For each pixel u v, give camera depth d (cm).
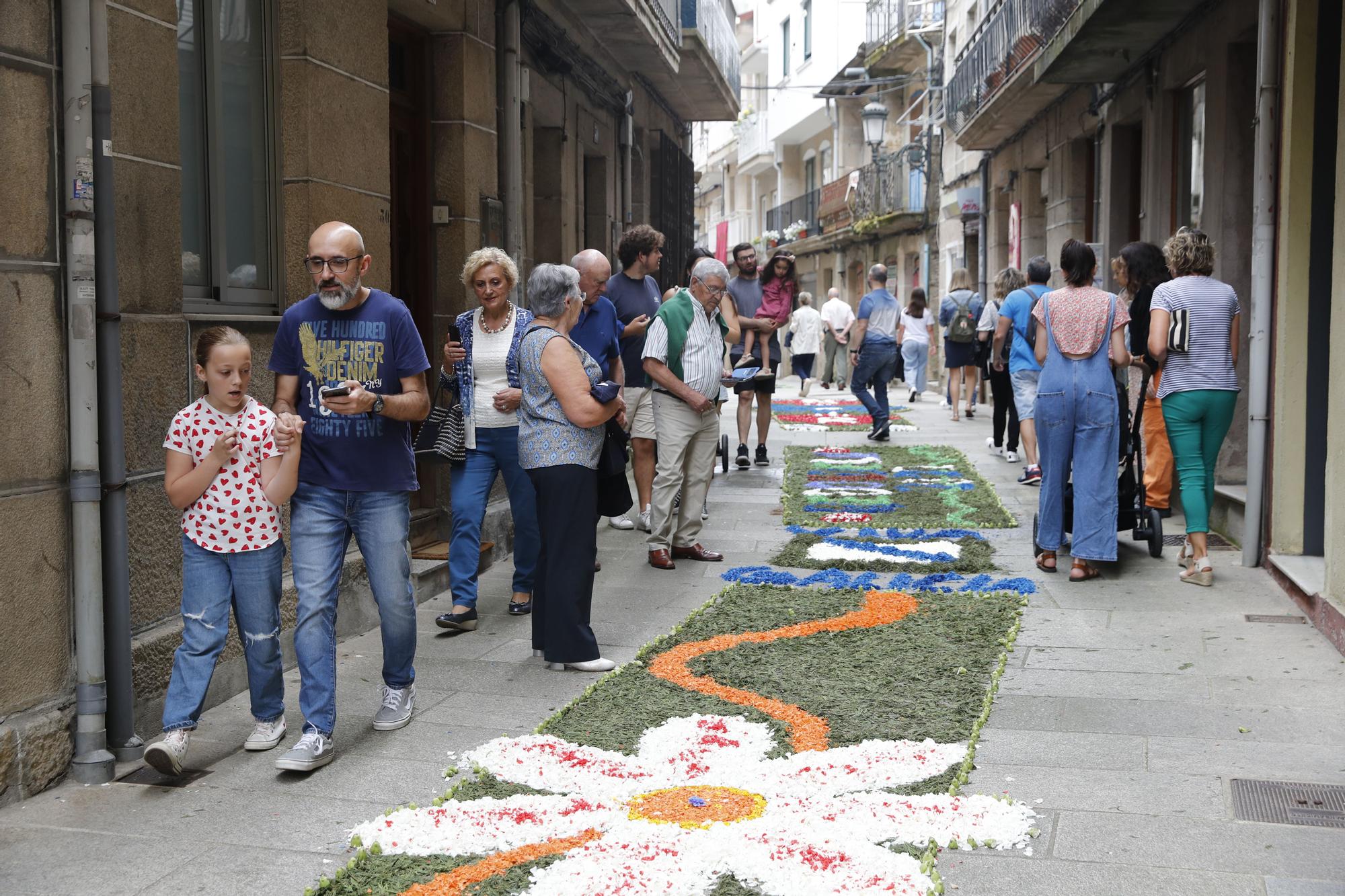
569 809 420
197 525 467
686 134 2133
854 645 629
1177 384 756
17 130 446
